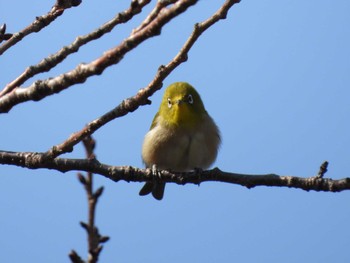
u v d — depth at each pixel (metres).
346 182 10.55
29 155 10.40
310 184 10.72
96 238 9.40
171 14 6.73
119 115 9.05
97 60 7.21
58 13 9.04
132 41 6.98
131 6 7.91
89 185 9.70
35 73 8.25
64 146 9.91
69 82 7.43
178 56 8.32
